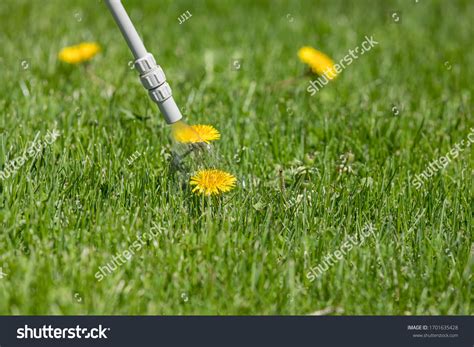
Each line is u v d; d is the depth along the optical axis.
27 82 4.68
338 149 4.07
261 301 2.85
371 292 2.91
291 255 3.05
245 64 5.40
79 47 4.82
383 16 6.84
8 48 5.45
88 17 6.33
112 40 5.75
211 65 5.36
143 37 5.81
